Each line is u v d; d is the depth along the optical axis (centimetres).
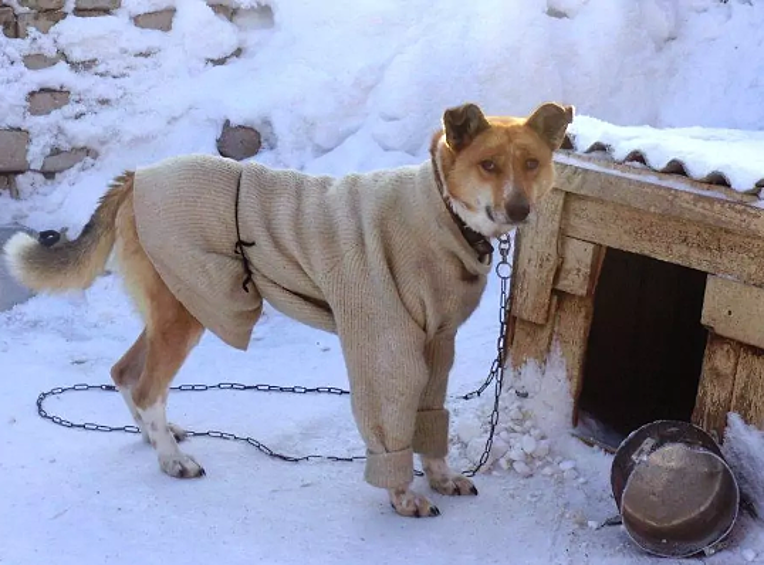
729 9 504
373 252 301
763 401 308
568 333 341
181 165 318
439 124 469
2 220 450
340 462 337
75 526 304
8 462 328
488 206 297
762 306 304
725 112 479
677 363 385
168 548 298
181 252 315
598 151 328
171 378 327
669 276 377
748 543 303
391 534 306
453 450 342
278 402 367
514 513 316
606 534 309
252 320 326
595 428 349
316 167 465
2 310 410
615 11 492
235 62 489
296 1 494
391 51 483
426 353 313
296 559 296
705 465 303
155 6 479
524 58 477
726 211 304
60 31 462
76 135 462
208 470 330
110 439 343
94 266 332
